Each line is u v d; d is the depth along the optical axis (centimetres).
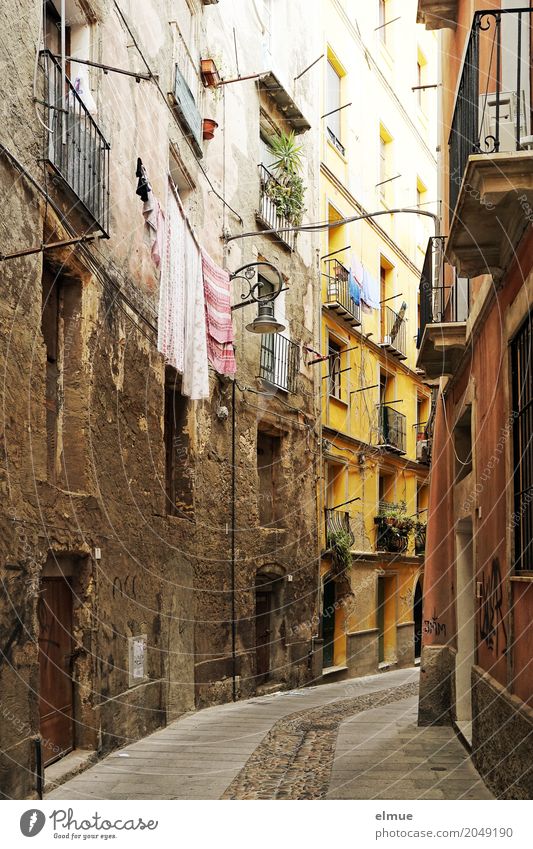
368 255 2331
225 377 1457
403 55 2712
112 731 904
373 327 2362
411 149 2741
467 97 741
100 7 938
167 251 952
